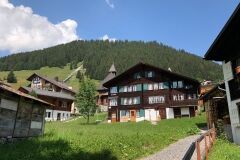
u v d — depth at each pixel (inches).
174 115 2198.6
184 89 2224.4
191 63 7460.6
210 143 644.7
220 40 832.9
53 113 2775.6
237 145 773.9
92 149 625.6
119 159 589.0
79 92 2171.5
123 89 2401.6
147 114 2263.8
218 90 1075.3
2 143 650.2
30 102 802.2
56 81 3794.3
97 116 2556.6
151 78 2325.3
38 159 495.8
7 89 660.7
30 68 7623.0
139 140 816.3
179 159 599.2
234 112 834.8
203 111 2338.8
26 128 778.2
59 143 657.0
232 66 854.5
